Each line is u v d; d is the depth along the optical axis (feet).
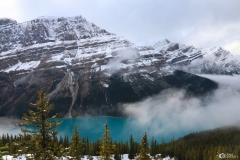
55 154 90.58
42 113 86.17
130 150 432.66
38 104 86.07
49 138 87.92
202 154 433.89
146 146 181.06
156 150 495.41
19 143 86.28
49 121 88.94
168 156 482.69
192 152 446.60
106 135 172.04
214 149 459.32
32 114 85.76
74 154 193.06
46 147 87.04
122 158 428.15
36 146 84.69
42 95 87.81
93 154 414.62
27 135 86.58
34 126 86.84
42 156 85.51
